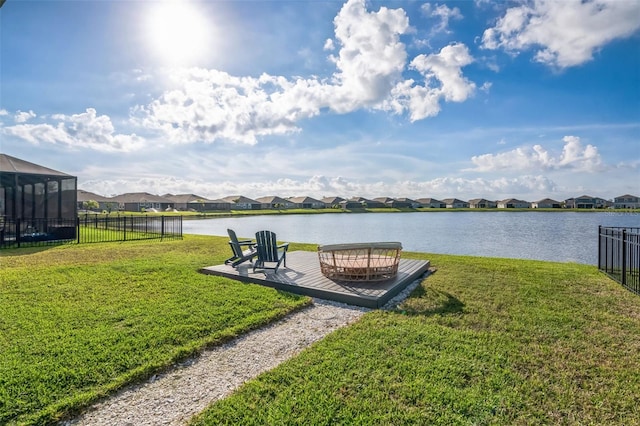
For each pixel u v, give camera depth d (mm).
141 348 3145
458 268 7414
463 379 2598
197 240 13594
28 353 2990
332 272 5918
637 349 3221
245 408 2260
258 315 4117
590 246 16609
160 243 12367
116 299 4680
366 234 23688
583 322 3934
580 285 5742
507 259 9016
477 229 28250
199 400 2441
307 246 11797
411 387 2479
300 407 2250
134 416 2242
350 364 2838
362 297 4707
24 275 6113
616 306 4559
